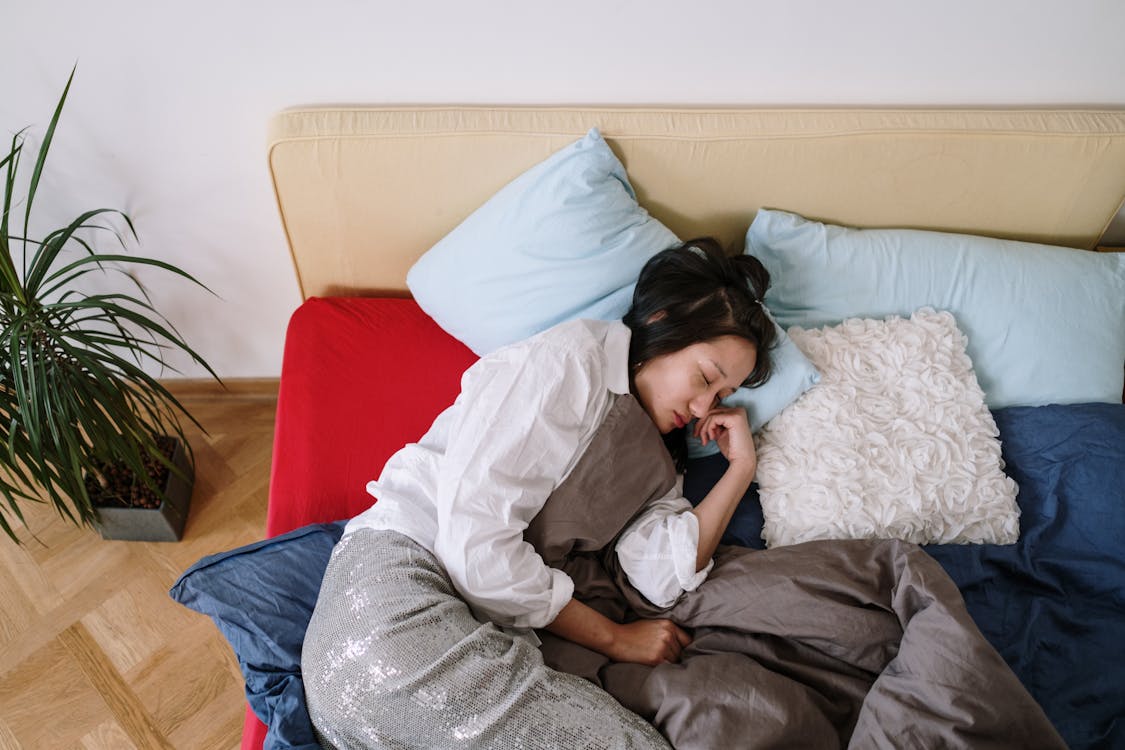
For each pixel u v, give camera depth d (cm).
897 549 94
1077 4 112
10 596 135
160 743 120
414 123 116
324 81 116
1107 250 143
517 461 94
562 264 115
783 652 94
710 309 103
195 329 154
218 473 155
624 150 118
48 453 119
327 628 85
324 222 126
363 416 118
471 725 78
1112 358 120
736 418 109
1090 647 95
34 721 121
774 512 107
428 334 130
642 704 87
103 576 138
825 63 118
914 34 115
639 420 103
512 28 111
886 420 110
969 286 123
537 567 92
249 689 88
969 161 122
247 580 94
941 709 77
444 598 87
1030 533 105
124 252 137
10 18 103
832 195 125
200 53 110
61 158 121
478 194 122
